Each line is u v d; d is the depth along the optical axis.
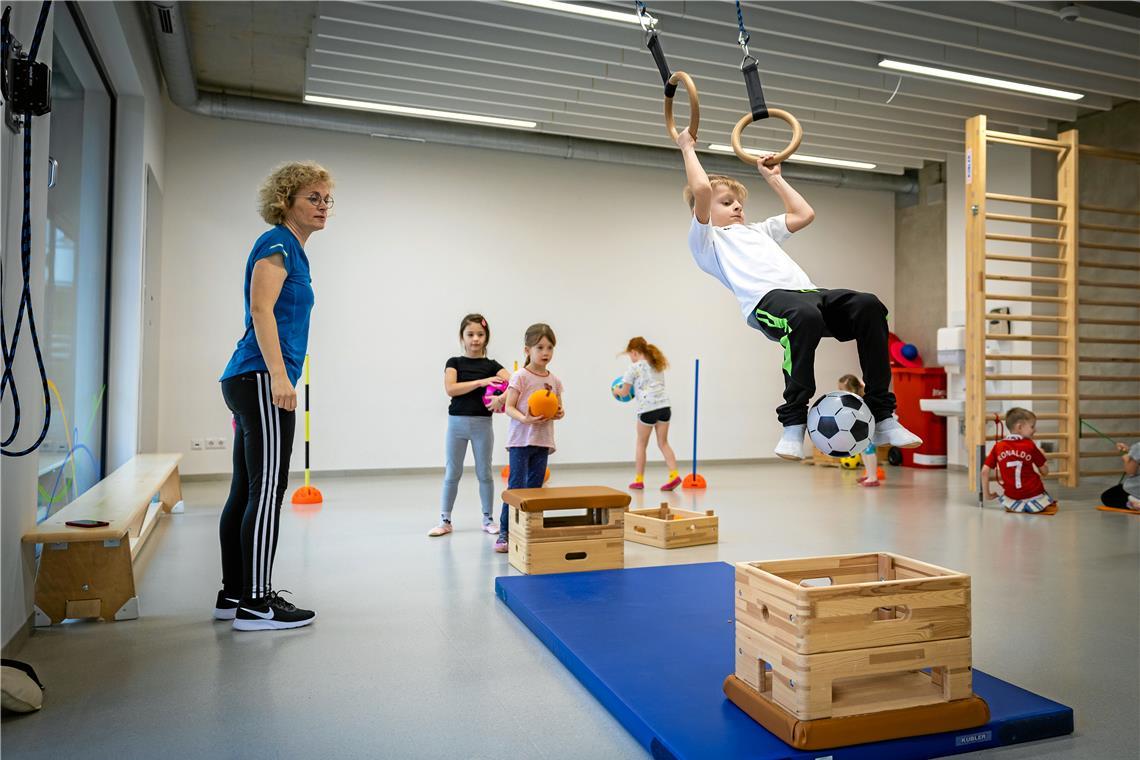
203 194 7.36
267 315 2.72
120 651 2.61
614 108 7.38
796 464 9.12
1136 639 2.78
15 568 2.63
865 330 2.01
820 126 8.02
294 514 5.47
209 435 7.33
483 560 4.00
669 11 5.38
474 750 1.90
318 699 2.21
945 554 4.23
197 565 3.86
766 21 5.62
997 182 8.32
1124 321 6.73
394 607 3.16
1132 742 1.97
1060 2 5.60
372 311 7.88
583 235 8.66
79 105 4.61
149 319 6.36
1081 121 7.88
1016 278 6.43
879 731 1.85
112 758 1.85
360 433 7.82
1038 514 5.58
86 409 5.02
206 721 2.06
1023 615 3.07
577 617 2.82
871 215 9.82
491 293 8.30
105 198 5.43
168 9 4.96
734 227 2.37
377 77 6.79
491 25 5.60
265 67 6.85
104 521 2.99
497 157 8.35
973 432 6.25
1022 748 1.94
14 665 2.17
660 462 8.91
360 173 7.87
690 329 9.07
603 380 8.72
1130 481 5.79
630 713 2.01
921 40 6.11
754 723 1.94
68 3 4.19
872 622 1.89
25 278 2.01
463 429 4.65
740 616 2.11
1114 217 7.57
